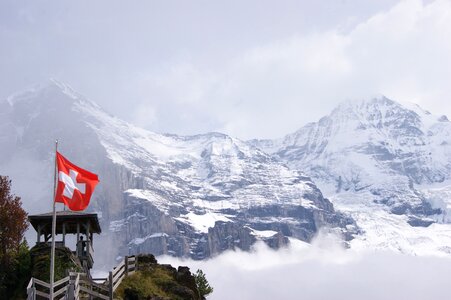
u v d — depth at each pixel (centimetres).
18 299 7544
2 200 8069
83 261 8681
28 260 7969
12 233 7956
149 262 8462
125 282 7662
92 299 6738
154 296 7619
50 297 5769
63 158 6078
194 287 8450
